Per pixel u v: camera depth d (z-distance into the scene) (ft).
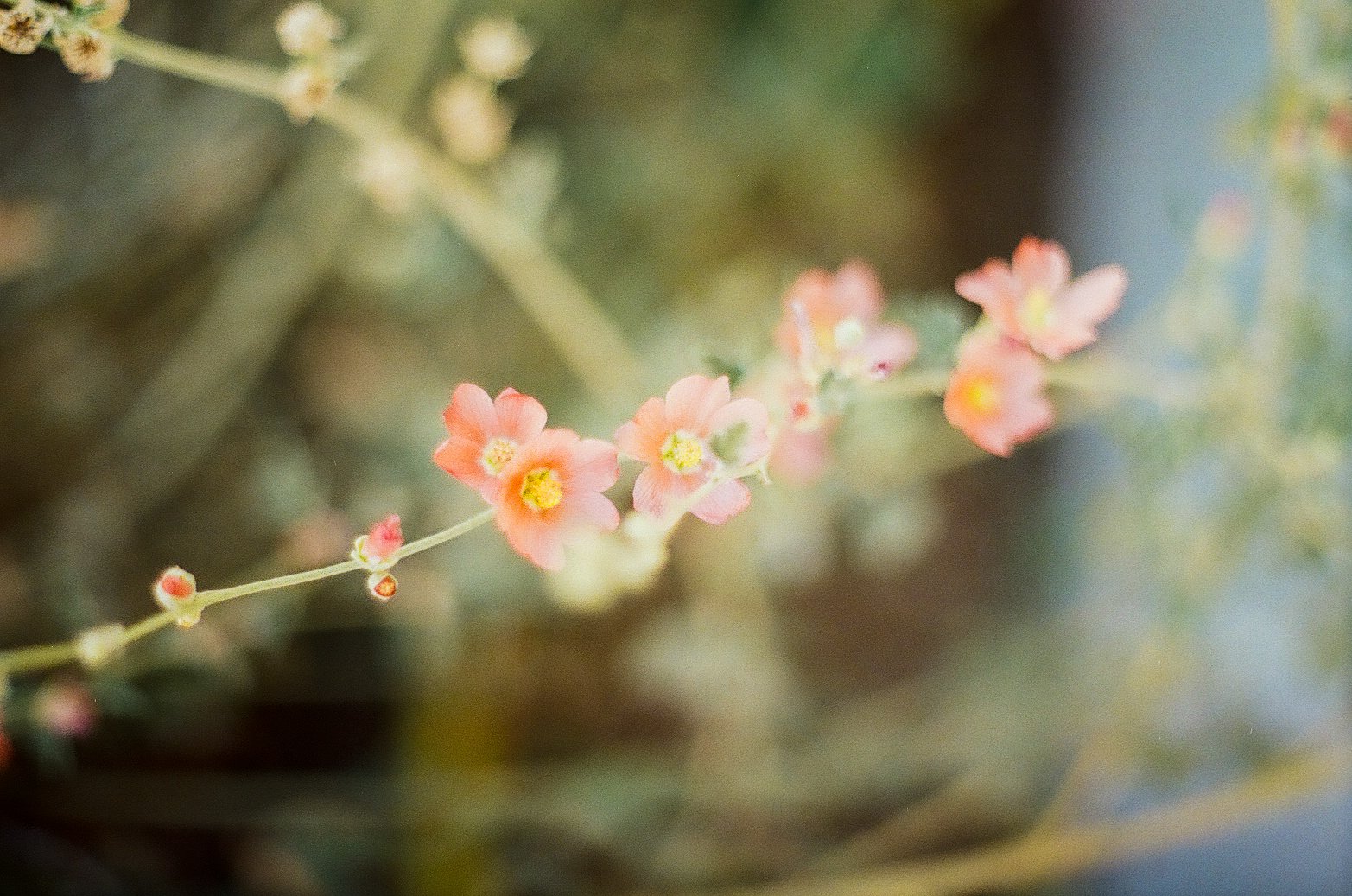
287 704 1.97
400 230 1.79
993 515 2.31
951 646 2.26
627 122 2.12
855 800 2.13
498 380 2.02
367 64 1.77
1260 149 1.39
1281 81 1.33
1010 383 1.15
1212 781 1.93
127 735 1.83
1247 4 1.88
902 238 2.31
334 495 1.92
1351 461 1.53
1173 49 2.08
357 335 2.04
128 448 1.87
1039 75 2.33
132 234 1.87
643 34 2.08
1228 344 1.41
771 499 1.62
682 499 1.04
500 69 1.42
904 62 2.14
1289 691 1.90
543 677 2.14
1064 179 2.33
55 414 1.86
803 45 2.09
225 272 1.93
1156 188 2.10
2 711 1.28
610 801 1.88
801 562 1.83
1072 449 2.28
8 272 1.77
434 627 1.77
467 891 1.85
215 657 1.48
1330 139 1.33
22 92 1.84
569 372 2.03
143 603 1.86
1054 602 2.19
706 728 2.05
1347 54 1.31
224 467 1.96
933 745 2.01
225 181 1.93
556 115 2.11
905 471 1.68
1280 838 1.97
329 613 1.75
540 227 1.58
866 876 1.86
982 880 1.73
